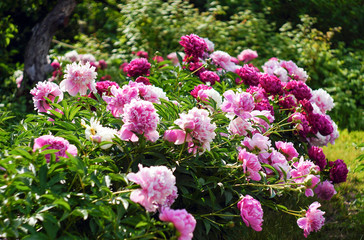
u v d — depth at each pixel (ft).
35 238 5.60
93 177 6.27
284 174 8.35
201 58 13.82
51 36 19.67
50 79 18.98
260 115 8.64
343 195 14.51
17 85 21.02
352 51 30.27
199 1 34.76
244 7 31.45
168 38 25.27
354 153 17.84
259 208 7.44
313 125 11.35
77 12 29.32
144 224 5.94
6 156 6.64
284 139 12.17
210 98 8.43
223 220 8.66
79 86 8.35
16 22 25.54
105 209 5.93
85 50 26.78
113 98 7.61
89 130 6.90
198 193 7.98
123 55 25.14
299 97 12.19
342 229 12.15
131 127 6.82
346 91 23.31
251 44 26.16
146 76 11.78
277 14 32.63
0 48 23.30
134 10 27.68
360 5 33.86
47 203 6.13
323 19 32.24
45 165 6.19
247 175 7.69
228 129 8.98
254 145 8.20
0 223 5.61
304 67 25.07
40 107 8.70
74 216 6.04
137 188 6.57
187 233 5.77
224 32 25.54
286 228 11.64
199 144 7.11
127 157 7.51
